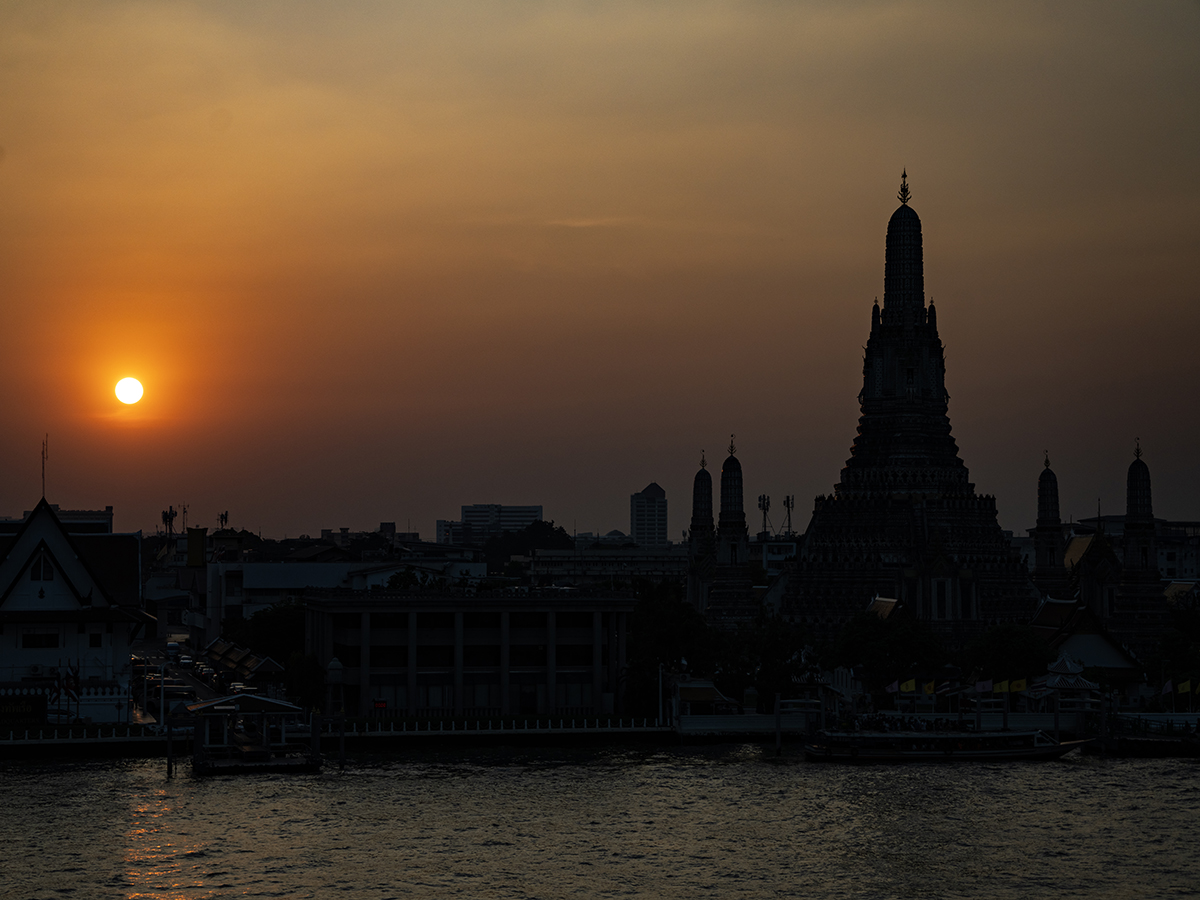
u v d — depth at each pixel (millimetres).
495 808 140500
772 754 174750
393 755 172250
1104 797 147250
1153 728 182875
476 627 199500
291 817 135875
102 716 180375
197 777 156000
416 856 122750
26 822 133250
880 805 142875
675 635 197375
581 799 145125
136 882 114875
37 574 187375
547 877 117188
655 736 184750
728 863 121500
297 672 194750
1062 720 186125
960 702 190375
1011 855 124312
